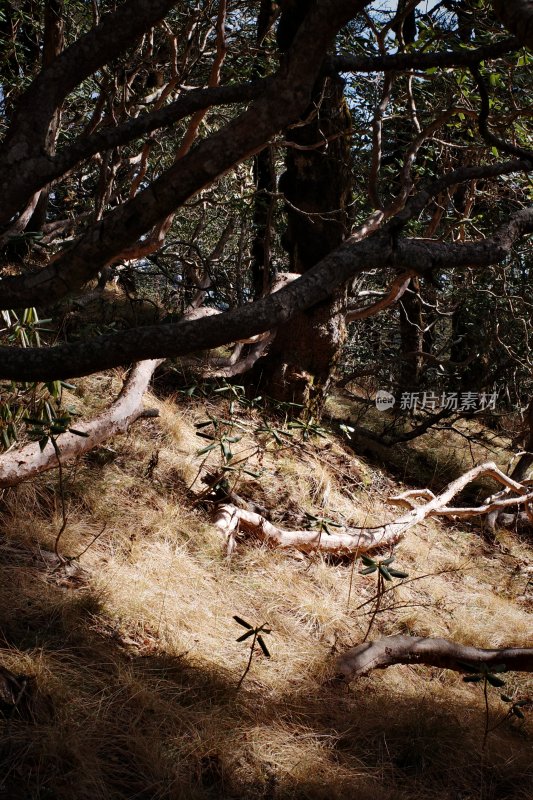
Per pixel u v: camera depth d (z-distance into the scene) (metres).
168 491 5.36
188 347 1.17
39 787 2.48
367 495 7.04
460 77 5.79
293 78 1.24
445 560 6.47
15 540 4.08
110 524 4.62
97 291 7.90
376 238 1.27
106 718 2.95
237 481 5.98
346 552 5.68
